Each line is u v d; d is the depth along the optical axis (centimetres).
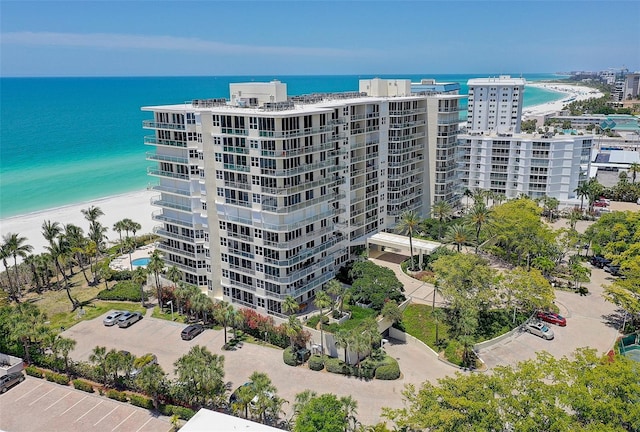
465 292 7788
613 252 9962
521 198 12538
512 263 10250
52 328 8162
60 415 6000
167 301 9006
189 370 5631
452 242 10206
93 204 16375
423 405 4697
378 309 7962
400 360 7131
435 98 11600
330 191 8756
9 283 9412
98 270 10594
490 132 15575
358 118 9500
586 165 14688
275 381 6594
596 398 4550
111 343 7706
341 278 9100
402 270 9794
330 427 4725
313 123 7994
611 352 6856
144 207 16188
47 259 9600
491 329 7688
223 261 8556
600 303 8762
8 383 6581
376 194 10656
